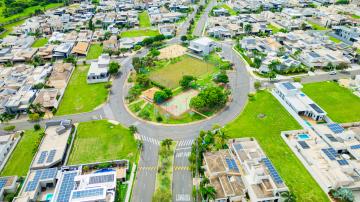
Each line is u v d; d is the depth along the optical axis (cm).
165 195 13400
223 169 14675
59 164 15925
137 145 17338
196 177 14862
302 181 14675
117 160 15850
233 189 13675
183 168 15675
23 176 15350
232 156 15812
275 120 19412
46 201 13975
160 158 16388
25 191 13900
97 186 13738
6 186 14312
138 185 14688
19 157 16738
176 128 18900
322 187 14250
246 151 16100
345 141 16812
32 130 19062
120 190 14375
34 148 16938
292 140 17038
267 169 14662
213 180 14300
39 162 15650
